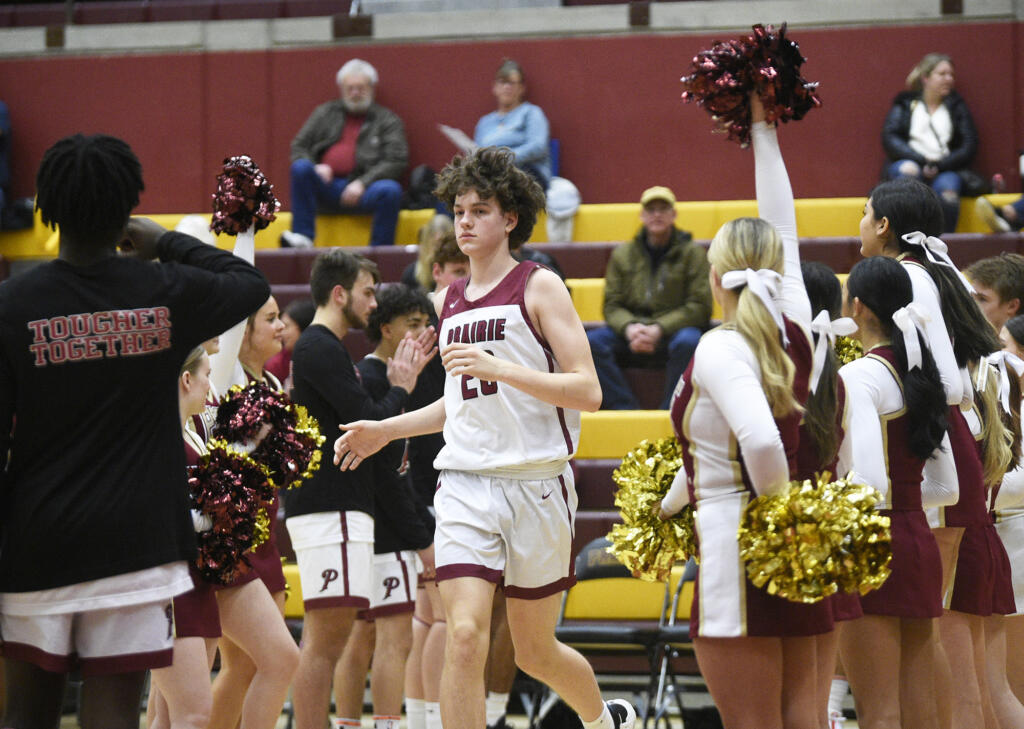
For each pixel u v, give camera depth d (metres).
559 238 21.23
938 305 8.70
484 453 8.35
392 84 23.64
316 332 11.03
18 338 6.22
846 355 9.70
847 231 21.06
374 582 12.01
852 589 6.90
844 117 22.45
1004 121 22.16
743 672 6.88
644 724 13.05
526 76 23.25
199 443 8.62
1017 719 10.00
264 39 23.97
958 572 9.32
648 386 17.97
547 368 8.47
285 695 8.86
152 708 9.13
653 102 22.95
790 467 7.02
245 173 8.70
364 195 21.33
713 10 22.80
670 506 7.92
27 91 24.41
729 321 7.12
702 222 21.67
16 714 6.41
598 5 23.48
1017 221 19.55
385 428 9.00
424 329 12.12
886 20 22.39
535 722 13.52
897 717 8.22
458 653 7.98
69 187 6.35
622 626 13.75
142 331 6.40
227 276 6.75
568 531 8.56
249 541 8.02
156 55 24.19
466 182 8.61
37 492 6.24
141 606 6.34
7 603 6.29
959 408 9.34
